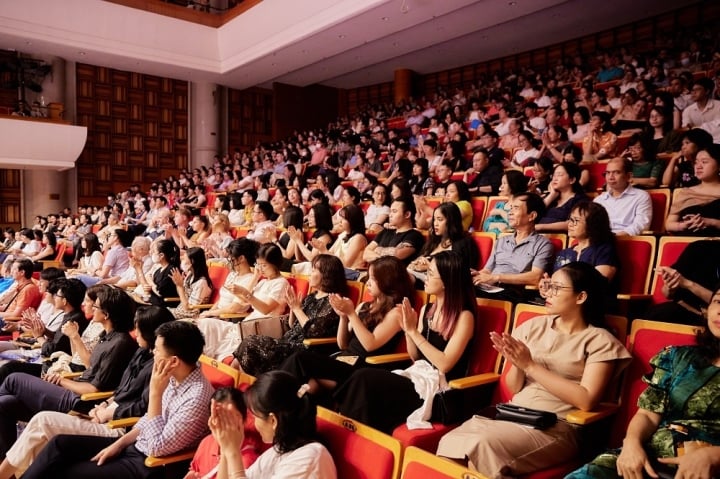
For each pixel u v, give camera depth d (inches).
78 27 366.9
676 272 83.2
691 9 340.8
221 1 445.1
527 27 372.5
